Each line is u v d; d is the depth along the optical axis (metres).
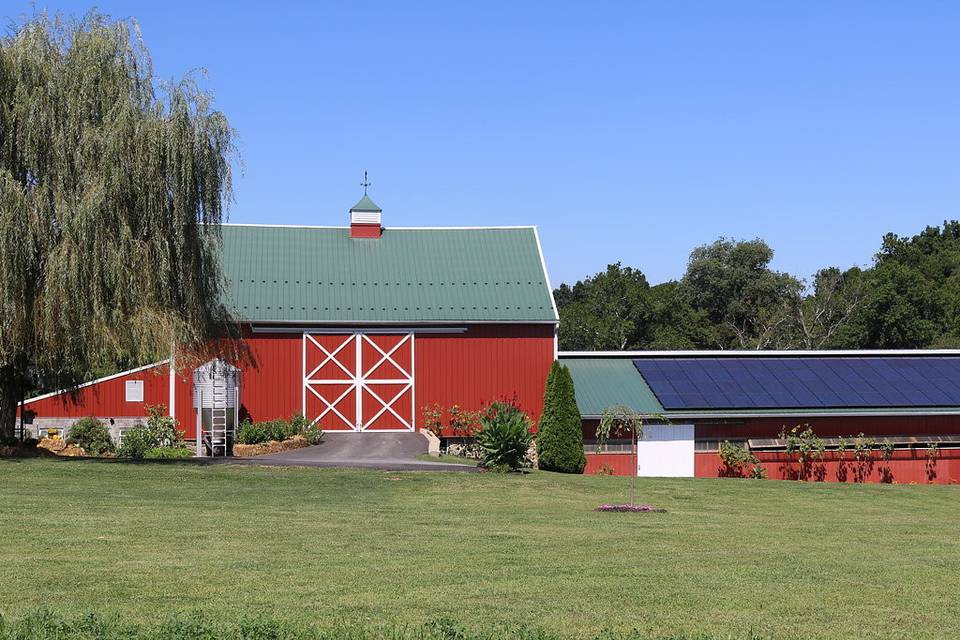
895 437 34.25
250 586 12.48
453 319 35.00
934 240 85.69
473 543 16.17
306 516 19.03
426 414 34.88
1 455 26.94
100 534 16.30
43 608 11.04
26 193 24.91
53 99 25.22
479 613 11.27
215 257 28.03
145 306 25.17
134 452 30.70
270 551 15.02
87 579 12.67
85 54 25.61
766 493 26.77
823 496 26.62
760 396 34.09
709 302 77.31
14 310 24.44
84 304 24.55
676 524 19.47
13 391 27.77
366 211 38.09
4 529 16.62
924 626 11.12
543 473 28.52
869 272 74.69
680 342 70.12
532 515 20.08
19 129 25.00
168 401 33.81
